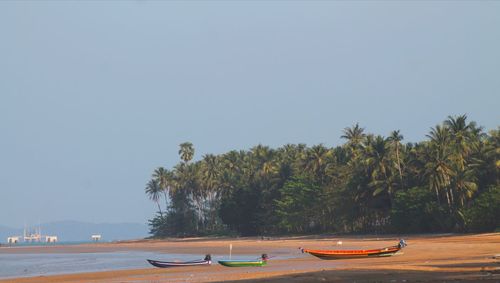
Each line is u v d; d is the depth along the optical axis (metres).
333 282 30.17
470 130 114.56
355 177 118.94
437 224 104.94
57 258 87.25
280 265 47.44
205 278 37.25
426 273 32.59
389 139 116.94
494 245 62.34
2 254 113.94
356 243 87.56
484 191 102.00
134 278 40.12
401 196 107.88
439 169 100.69
